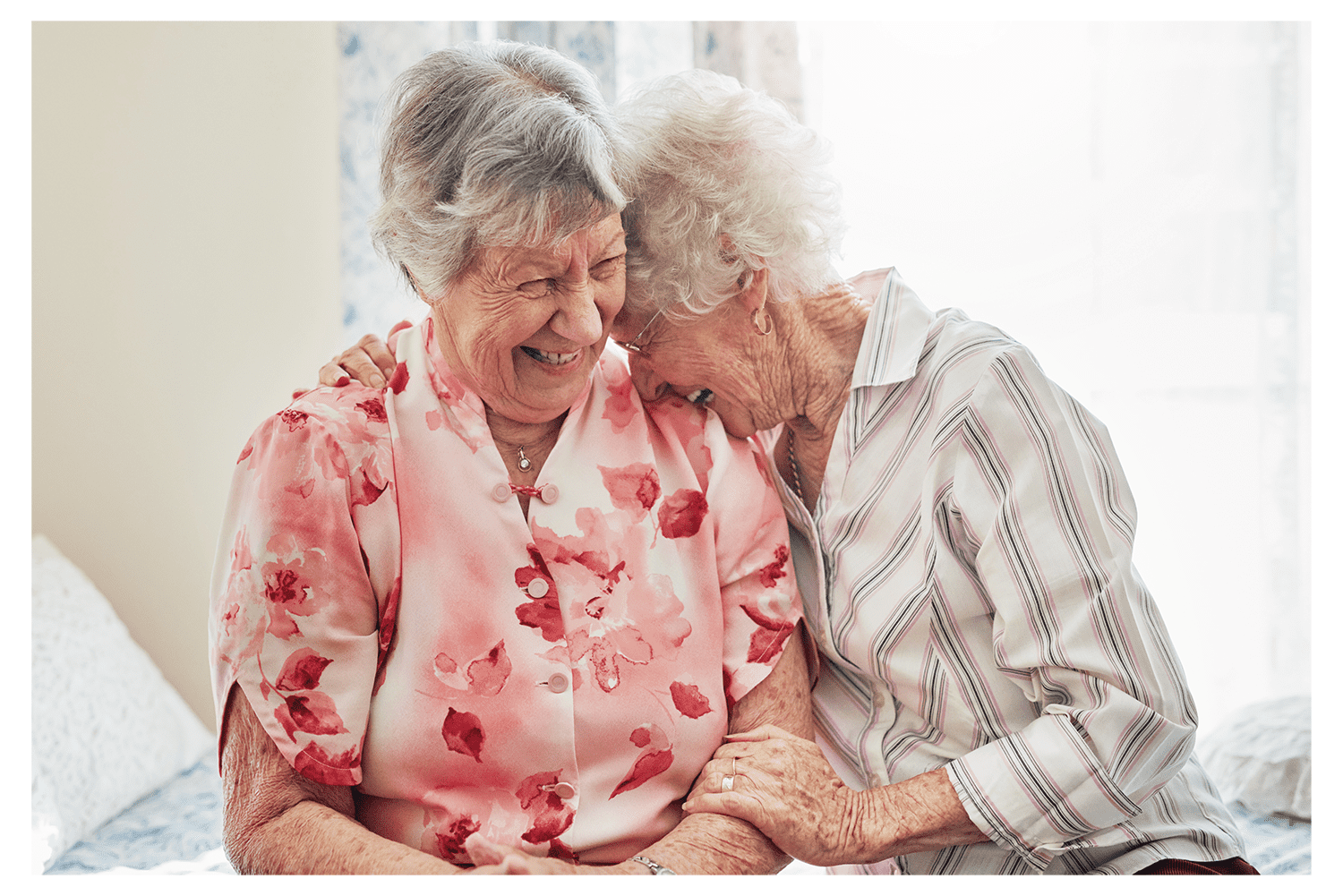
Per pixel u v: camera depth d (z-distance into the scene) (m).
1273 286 2.87
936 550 1.12
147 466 2.46
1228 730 2.03
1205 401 2.88
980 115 2.81
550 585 1.02
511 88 0.94
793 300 1.15
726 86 1.13
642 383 1.18
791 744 1.07
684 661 1.06
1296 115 2.85
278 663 0.96
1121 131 2.84
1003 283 2.83
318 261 2.56
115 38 2.41
